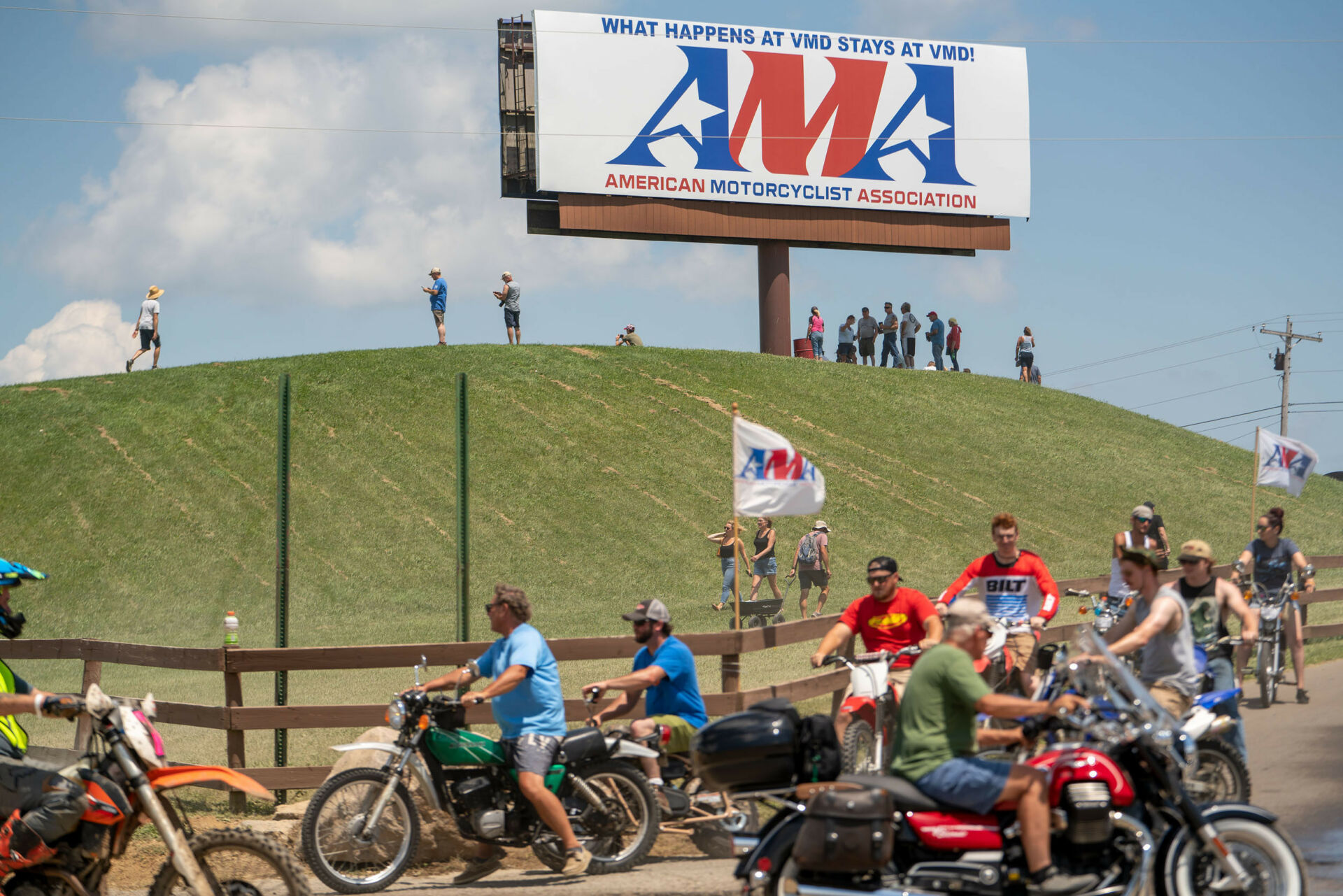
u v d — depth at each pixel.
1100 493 80.31
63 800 14.88
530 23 94.31
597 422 79.81
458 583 28.69
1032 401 98.94
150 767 15.36
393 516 67.00
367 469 71.94
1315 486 89.06
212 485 69.56
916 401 92.62
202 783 15.38
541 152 91.38
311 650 24.67
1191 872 14.95
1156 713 15.41
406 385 82.56
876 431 85.31
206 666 24.67
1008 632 24.41
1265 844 14.95
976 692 14.95
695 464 75.75
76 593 58.75
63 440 74.25
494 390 82.62
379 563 62.00
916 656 22.23
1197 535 75.62
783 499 27.30
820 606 55.22
